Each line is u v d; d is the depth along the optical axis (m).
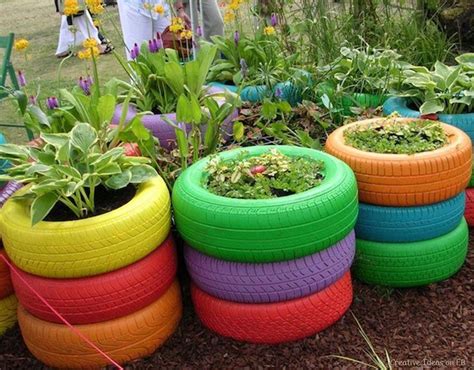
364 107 3.50
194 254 2.33
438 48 4.29
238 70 4.18
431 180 2.40
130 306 2.22
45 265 2.12
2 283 2.48
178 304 2.44
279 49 4.38
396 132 2.62
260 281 2.20
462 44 4.60
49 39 9.40
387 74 3.57
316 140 3.16
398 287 2.60
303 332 2.31
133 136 2.67
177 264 2.45
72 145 2.35
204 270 2.28
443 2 4.63
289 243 2.14
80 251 2.09
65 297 2.15
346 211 2.24
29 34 9.97
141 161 2.49
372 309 2.51
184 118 2.75
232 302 2.29
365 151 2.50
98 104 2.70
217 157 2.55
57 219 2.33
